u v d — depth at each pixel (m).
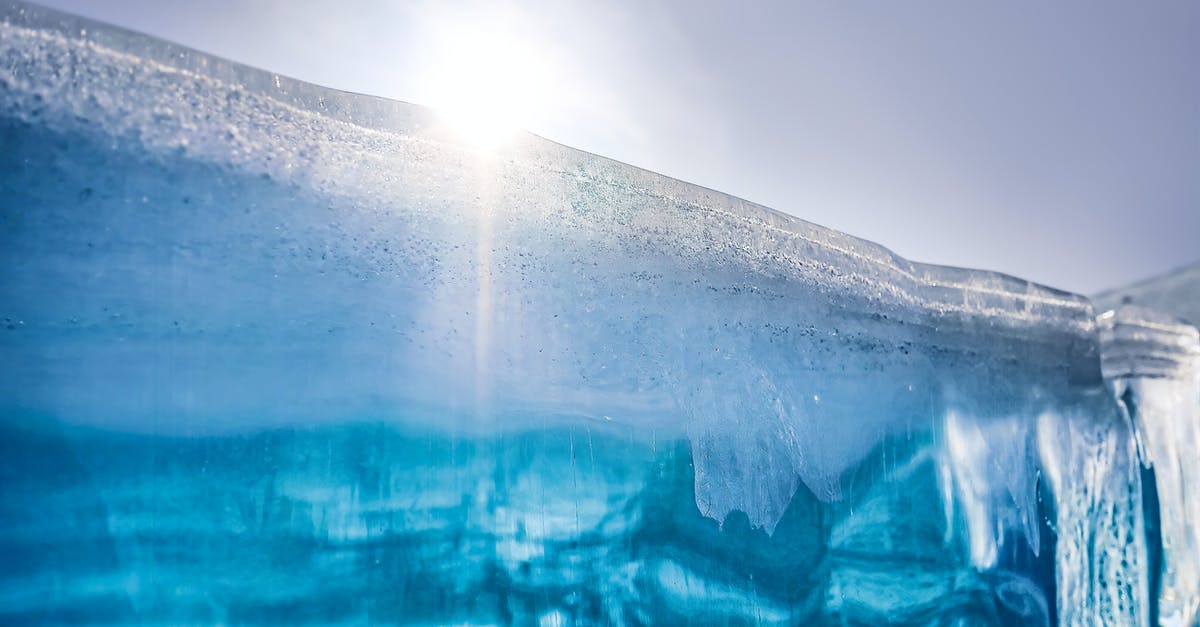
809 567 1.81
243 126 1.29
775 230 1.93
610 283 1.61
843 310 1.99
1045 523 2.29
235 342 1.22
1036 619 2.20
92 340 1.13
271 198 1.28
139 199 1.18
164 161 1.21
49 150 1.12
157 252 1.18
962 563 2.09
